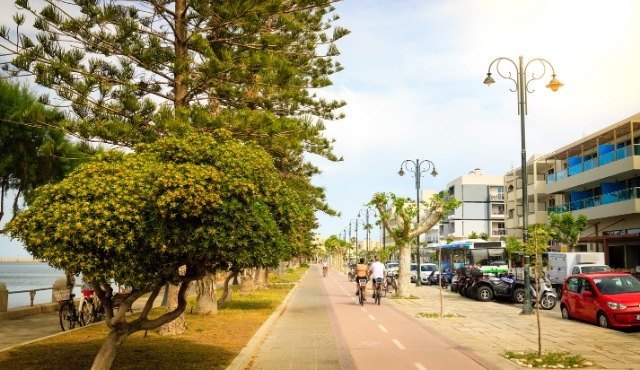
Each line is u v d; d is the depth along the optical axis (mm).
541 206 56000
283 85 17125
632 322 15102
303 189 28984
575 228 39719
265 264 8250
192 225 7480
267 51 17141
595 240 39875
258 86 16859
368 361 10711
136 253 7246
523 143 21672
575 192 48188
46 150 15242
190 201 7137
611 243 40281
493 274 29891
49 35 14352
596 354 11258
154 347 11445
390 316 19406
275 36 17562
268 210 8258
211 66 14875
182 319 13781
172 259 7652
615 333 14570
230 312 19438
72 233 6859
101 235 6883
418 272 41969
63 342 11961
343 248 106500
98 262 7008
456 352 11719
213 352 10977
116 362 9875
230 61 15492
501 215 83688
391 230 29203
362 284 24344
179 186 7211
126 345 11703
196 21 16641
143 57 14953
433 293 33719
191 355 10586
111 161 8359
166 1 15719
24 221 7254
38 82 13891
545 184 52250
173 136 9070
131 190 7285
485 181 84438
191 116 14555
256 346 12375
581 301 17109
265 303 23641
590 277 17062
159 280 7680
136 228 7105
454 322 17500
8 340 13320
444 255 43938
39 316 18609
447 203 28500
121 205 7105
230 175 7777
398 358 11031
